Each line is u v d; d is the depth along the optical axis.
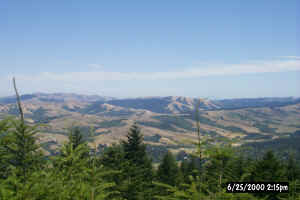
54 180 6.38
